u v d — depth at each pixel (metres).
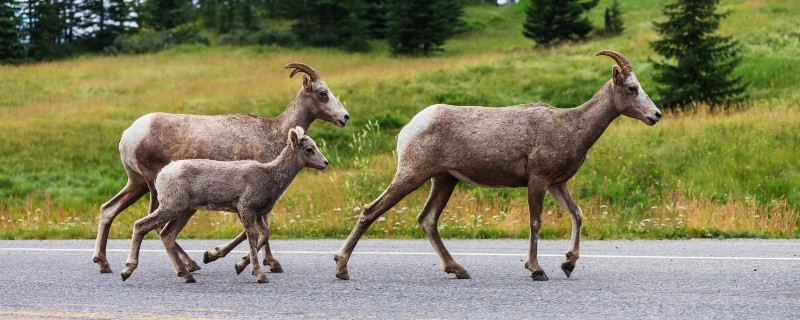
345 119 13.28
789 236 16.14
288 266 12.48
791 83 41.25
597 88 45.28
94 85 58.62
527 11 78.06
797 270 11.10
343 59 82.31
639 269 11.49
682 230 16.42
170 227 11.07
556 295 9.55
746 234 16.12
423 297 9.53
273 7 114.31
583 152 11.34
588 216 18.47
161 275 11.69
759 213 19.30
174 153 12.25
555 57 56.53
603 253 13.28
